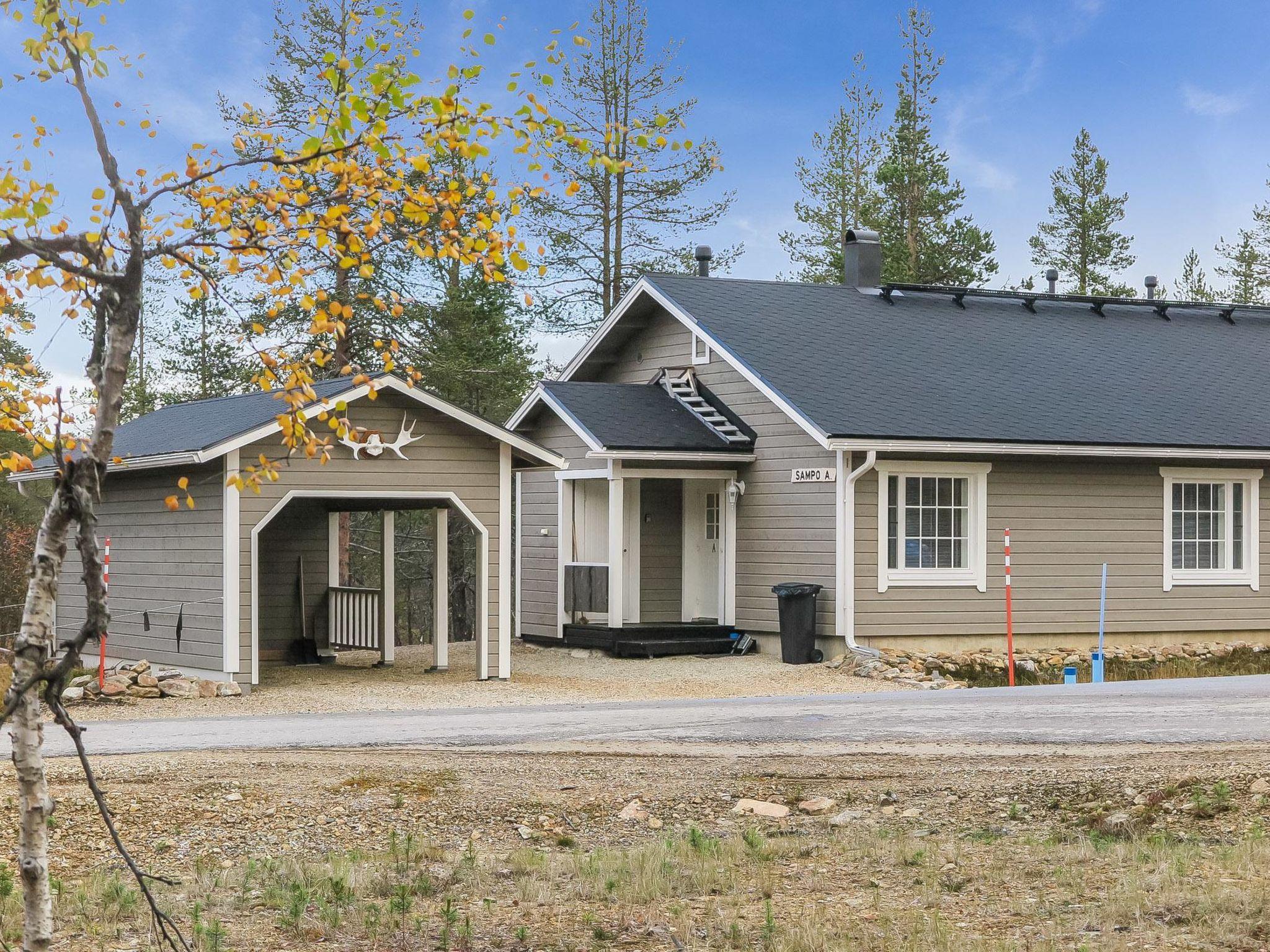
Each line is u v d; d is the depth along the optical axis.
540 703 15.46
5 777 9.97
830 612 19.47
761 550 20.88
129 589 18.38
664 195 34.56
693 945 6.24
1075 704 13.66
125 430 20.84
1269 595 22.08
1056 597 20.61
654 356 24.14
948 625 19.94
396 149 6.07
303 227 6.08
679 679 18.14
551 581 22.80
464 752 11.19
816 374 20.89
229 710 14.56
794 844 8.35
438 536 19.44
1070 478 20.78
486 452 17.67
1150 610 21.23
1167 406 22.00
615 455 20.27
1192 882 6.93
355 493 16.73
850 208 42.97
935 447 19.16
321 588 21.50
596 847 8.57
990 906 6.79
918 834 8.67
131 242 4.86
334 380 17.80
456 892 7.43
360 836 8.77
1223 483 21.94
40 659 4.53
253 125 6.86
